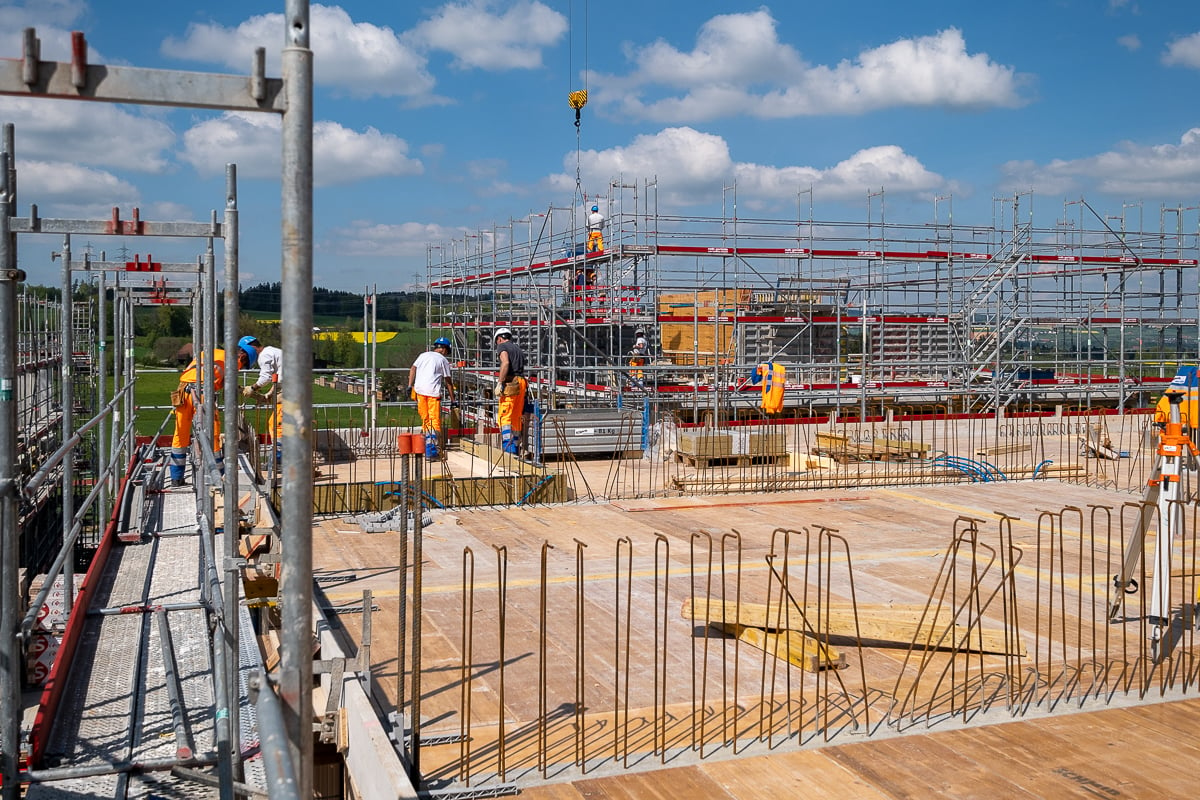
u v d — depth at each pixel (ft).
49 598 26.23
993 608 26.76
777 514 40.37
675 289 83.92
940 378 96.73
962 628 23.02
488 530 36.78
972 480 50.49
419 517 16.35
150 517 42.01
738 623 21.39
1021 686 20.34
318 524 37.81
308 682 8.89
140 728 20.76
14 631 14.28
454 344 101.50
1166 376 104.78
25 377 67.10
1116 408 97.25
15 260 14.89
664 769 16.70
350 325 142.31
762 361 87.76
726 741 17.80
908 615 23.98
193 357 48.29
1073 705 19.60
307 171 8.51
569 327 79.71
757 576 29.96
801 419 79.10
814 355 91.81
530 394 69.56
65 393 27.84
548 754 17.31
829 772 16.57
